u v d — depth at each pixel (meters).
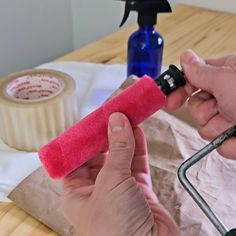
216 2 0.90
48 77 0.51
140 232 0.31
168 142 0.47
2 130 0.49
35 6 0.96
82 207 0.33
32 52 1.02
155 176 0.43
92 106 0.56
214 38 0.77
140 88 0.32
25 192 0.41
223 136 0.36
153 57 0.60
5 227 0.39
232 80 0.36
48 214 0.39
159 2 0.54
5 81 0.50
